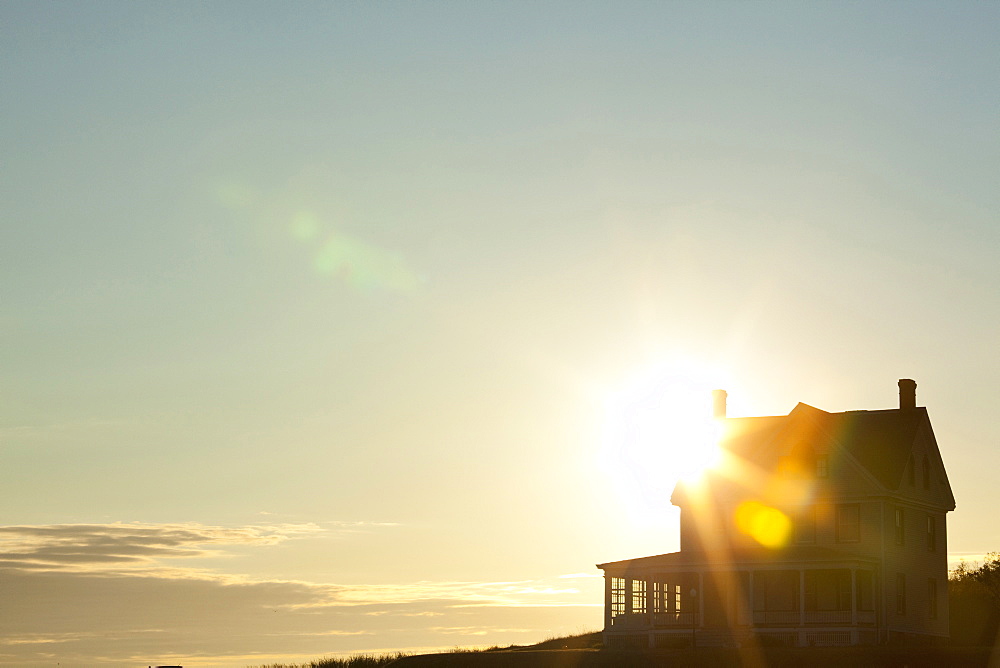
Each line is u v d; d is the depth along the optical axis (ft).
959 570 276.82
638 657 190.29
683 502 232.32
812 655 181.16
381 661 232.94
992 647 187.73
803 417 224.12
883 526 212.64
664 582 228.43
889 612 210.38
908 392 234.99
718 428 244.83
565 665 190.19
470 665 200.95
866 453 220.64
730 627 207.62
